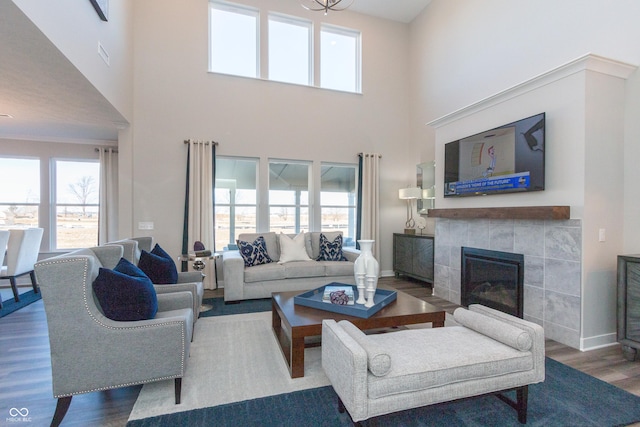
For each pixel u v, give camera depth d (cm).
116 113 412
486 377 168
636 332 255
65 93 343
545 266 309
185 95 506
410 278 584
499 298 358
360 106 604
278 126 553
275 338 298
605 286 287
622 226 295
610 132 288
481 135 378
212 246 505
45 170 523
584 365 248
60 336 174
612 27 302
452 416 186
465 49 493
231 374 232
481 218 375
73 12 277
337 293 269
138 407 191
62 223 536
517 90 336
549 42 364
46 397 204
